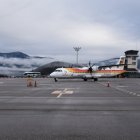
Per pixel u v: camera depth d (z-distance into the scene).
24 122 14.53
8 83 70.12
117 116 16.69
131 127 13.22
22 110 19.39
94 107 21.22
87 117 16.27
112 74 89.81
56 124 13.96
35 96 31.55
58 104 23.28
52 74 82.38
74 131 12.28
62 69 83.38
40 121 14.84
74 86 54.56
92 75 86.62
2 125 13.68
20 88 47.78
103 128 12.97
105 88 48.16
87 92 38.22
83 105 22.56
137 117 16.31
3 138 10.89
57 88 47.59
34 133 11.84
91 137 11.14
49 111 18.89
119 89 45.53
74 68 85.12
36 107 21.14
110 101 25.97
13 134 11.63
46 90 42.28
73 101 25.88
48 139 10.78
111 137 11.14
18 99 27.88
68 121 14.86
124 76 145.62
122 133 11.88
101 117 16.27
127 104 23.42
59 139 10.79
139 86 55.56
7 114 17.45
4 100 26.80
